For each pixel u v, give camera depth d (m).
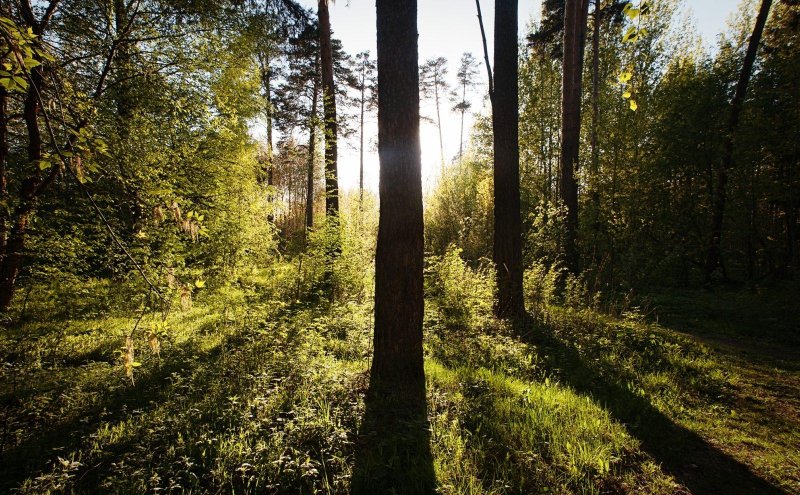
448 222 23.98
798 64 11.99
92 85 7.93
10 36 1.94
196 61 9.22
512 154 8.59
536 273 10.06
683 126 14.05
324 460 3.46
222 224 9.79
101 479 3.38
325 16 13.72
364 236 12.25
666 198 14.14
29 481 3.20
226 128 10.23
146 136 7.50
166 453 3.64
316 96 25.55
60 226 8.02
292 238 16.09
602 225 13.26
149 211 5.22
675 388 5.41
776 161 13.36
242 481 3.28
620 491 3.31
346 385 4.96
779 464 3.80
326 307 9.49
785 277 13.47
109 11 8.02
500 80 8.55
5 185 7.96
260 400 4.47
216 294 8.97
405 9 4.79
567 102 14.18
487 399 4.72
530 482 3.27
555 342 7.21
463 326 8.10
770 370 6.32
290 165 32.25
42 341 7.04
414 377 4.91
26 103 7.39
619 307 9.43
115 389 5.20
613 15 15.48
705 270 14.41
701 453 3.96
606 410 4.53
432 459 3.50
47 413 4.45
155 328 2.73
